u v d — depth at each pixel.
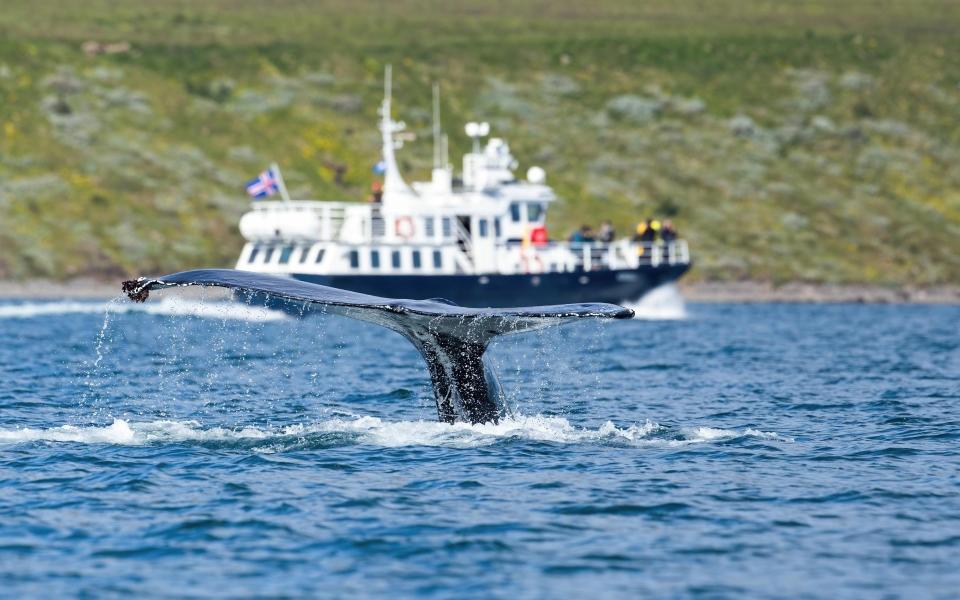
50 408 100.69
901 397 110.94
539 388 119.38
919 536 59.53
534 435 81.81
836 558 56.03
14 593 50.78
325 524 60.56
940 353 165.12
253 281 69.38
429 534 59.00
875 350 170.25
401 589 51.47
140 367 138.00
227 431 83.75
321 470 71.44
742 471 72.94
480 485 68.06
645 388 119.06
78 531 59.28
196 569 53.88
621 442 81.06
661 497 66.12
